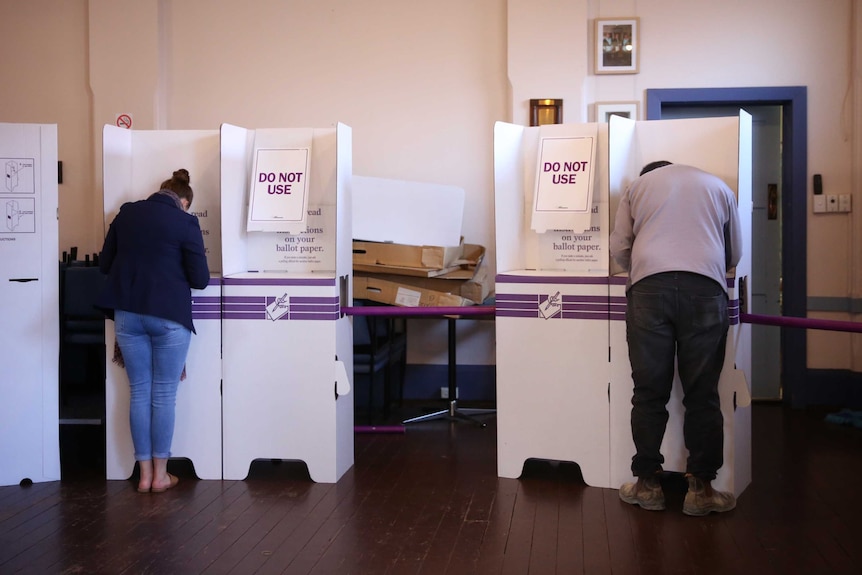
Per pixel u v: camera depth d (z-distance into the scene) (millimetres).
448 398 5723
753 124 5805
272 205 4250
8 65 5996
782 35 5586
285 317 4051
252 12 5922
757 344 5871
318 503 3736
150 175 4367
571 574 2930
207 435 4117
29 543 3252
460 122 5844
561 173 4129
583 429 3949
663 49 5660
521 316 4016
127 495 3879
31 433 4074
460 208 5621
